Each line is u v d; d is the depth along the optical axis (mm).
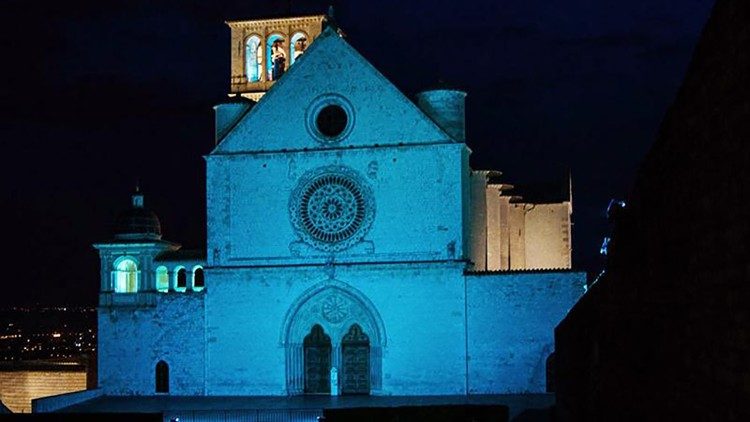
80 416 43250
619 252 22703
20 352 117438
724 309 13289
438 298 63719
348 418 46719
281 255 66188
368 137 65375
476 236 72125
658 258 18016
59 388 77438
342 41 66000
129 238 68750
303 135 66312
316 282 65500
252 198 66750
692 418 15352
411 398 62219
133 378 67312
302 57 66500
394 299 64375
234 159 67125
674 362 16719
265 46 80500
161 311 67250
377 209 64938
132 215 69625
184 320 67000
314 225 65875
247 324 66250
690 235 15375
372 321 64625
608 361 24891
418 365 63750
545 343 62156
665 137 17125
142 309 67438
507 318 62750
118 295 67875
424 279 64062
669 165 16844
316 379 66000
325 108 66250
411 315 64062
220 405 60625
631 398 21234
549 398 60062
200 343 66688
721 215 13398
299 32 80125
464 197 65125
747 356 12125
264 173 66750
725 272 13203
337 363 65312
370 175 65125
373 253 64875
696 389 15039
